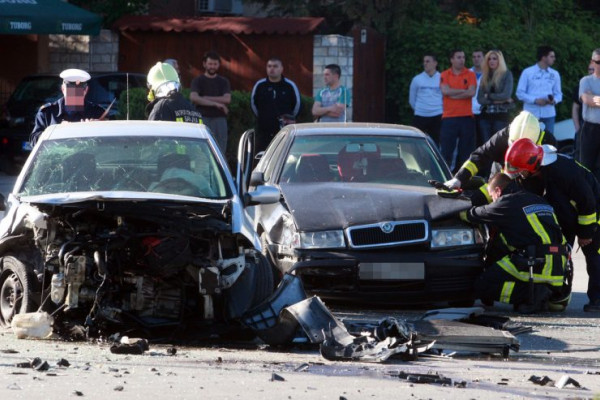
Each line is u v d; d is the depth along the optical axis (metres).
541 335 16.06
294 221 18.30
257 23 46.25
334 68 30.50
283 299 15.31
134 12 48.69
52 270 14.56
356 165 20.55
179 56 46.97
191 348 14.41
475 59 37.75
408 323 14.98
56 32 38.31
